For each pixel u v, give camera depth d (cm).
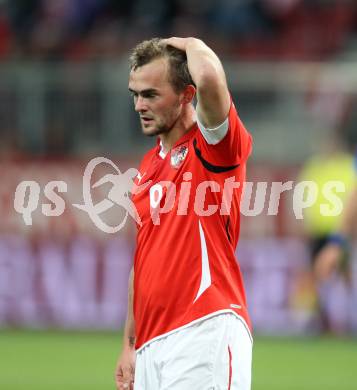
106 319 5125
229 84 5347
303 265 5028
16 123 5341
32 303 5175
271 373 3962
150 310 1739
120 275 5119
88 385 3644
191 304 1705
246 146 1709
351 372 4012
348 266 4869
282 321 5059
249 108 5328
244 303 1752
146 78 1731
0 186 5191
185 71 1727
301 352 4550
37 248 5166
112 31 6581
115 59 5819
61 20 6688
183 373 1688
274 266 5053
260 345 4753
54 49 6325
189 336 1697
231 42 6444
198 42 1692
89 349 4531
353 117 5228
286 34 6681
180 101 1742
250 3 6762
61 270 5147
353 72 5281
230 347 1697
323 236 4719
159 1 6750
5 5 6738
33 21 6681
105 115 5319
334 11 6812
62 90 5338
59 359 4247
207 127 1655
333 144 4906
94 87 5331
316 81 5291
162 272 1725
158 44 1738
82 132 5319
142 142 5288
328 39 6619
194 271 1711
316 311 5031
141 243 1777
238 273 1756
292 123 5281
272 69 5325
